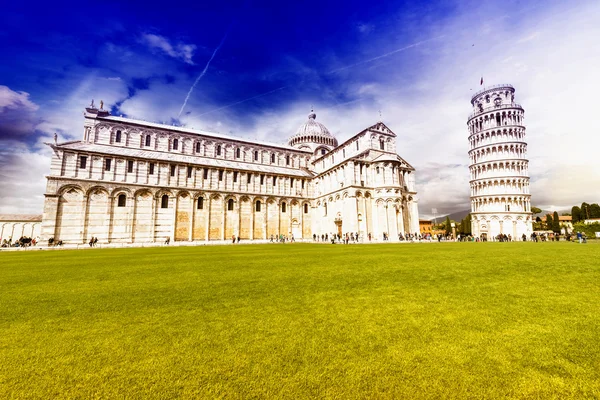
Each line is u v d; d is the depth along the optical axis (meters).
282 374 5.25
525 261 19.58
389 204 67.44
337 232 71.81
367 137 71.69
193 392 4.73
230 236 69.00
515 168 92.25
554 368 5.38
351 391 4.73
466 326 7.42
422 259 21.50
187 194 65.00
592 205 127.00
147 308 9.21
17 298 10.53
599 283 12.41
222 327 7.50
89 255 29.34
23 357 6.00
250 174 74.50
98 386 4.95
